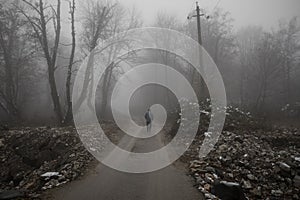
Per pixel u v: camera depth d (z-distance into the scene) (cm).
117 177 849
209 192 724
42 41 2373
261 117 1973
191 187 762
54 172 888
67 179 823
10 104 2580
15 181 1136
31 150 1405
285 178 933
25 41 2948
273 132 1650
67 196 697
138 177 851
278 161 1056
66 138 1437
